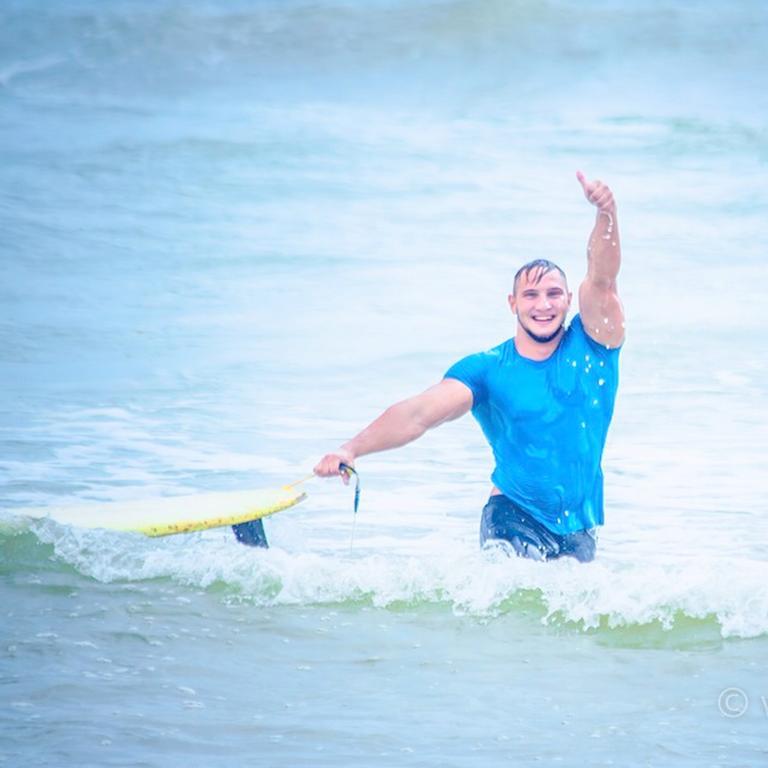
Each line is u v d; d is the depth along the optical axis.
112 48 120.12
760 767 16.19
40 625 20.86
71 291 59.56
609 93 109.88
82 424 39.09
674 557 27.00
